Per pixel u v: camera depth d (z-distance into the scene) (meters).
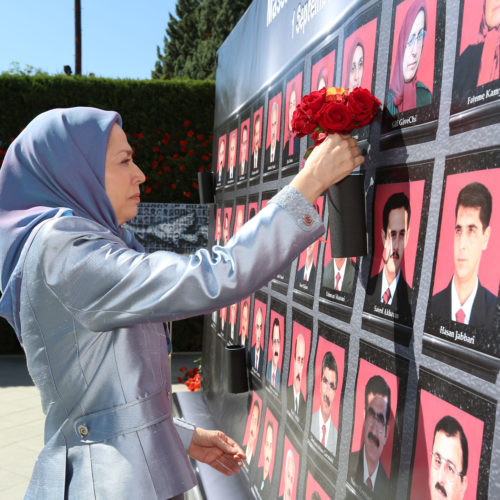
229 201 4.13
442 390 1.34
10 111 7.79
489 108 1.20
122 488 1.17
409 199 1.54
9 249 1.24
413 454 1.46
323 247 2.16
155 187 7.92
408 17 1.57
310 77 2.39
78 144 1.30
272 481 2.69
